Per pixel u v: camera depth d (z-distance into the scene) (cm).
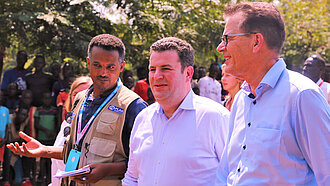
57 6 761
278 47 167
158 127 216
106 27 803
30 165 623
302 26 1644
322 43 1652
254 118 167
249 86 176
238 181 166
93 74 256
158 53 208
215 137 210
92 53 254
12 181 631
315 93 154
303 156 159
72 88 321
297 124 156
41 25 728
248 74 169
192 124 209
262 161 159
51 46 750
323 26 1648
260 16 163
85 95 275
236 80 330
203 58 1096
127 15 778
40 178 629
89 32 808
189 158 204
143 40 828
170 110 214
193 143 206
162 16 845
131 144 229
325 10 1739
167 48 207
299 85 157
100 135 251
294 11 1698
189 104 212
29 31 730
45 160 630
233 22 168
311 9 1733
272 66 167
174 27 838
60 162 297
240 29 166
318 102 153
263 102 166
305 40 1631
